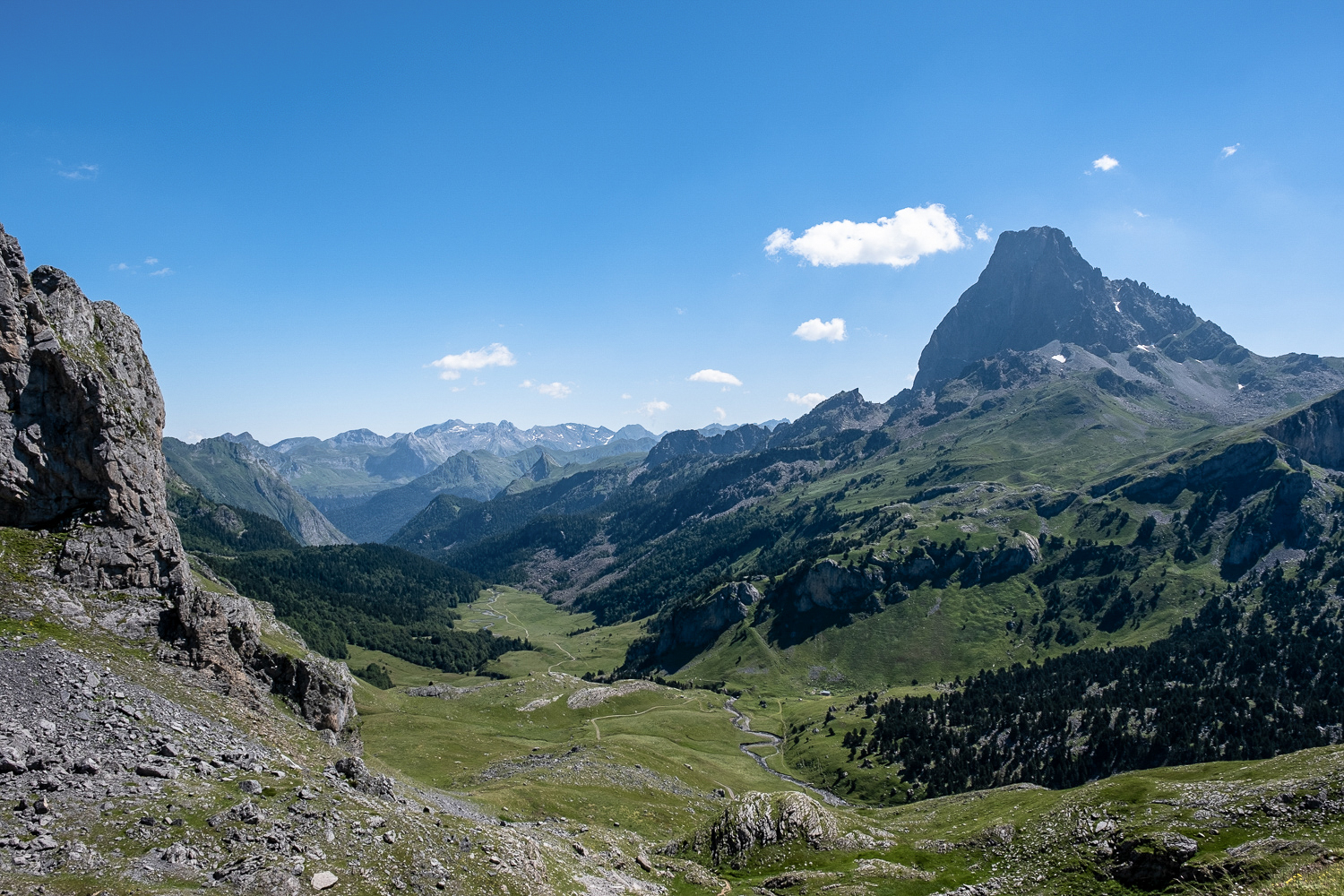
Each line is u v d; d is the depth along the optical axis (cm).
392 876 4188
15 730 4175
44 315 6488
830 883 6950
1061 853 6912
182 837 3819
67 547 6122
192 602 6656
